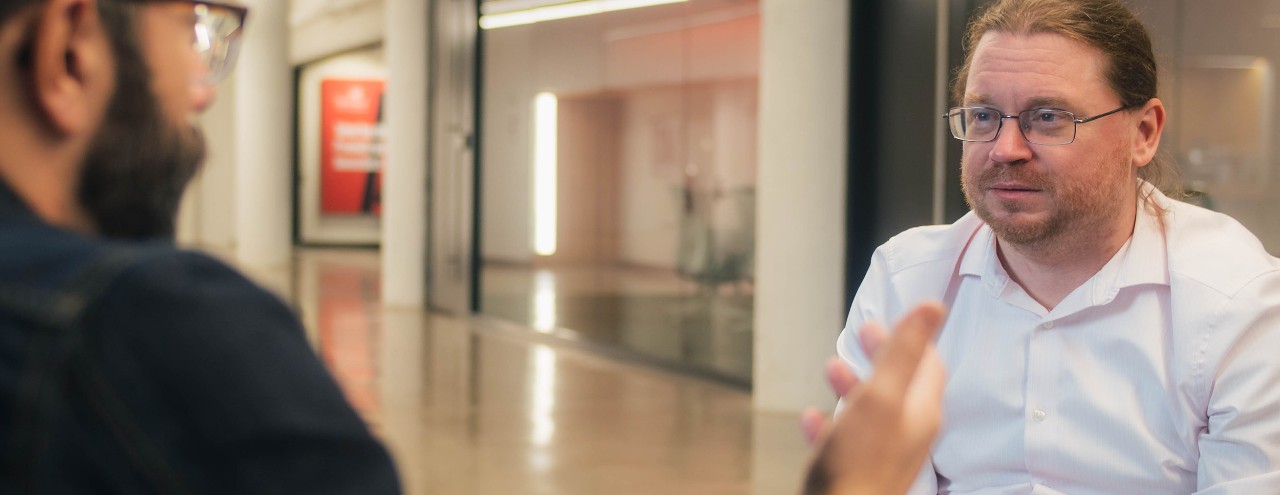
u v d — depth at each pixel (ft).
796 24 19.53
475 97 34.35
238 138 57.21
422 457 17.44
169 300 1.83
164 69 2.14
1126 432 5.06
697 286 25.17
